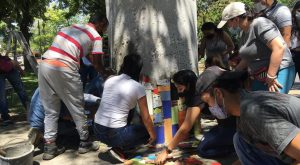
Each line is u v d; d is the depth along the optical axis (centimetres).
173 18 489
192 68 508
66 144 489
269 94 212
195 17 525
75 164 421
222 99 226
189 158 393
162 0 482
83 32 434
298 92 867
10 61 621
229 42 636
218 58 466
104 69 463
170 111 464
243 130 222
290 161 213
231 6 394
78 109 439
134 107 428
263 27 374
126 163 399
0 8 1252
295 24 532
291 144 193
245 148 256
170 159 392
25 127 595
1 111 607
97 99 500
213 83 232
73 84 427
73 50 423
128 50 489
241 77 225
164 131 463
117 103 407
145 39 480
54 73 416
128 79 414
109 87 415
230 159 411
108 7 521
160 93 464
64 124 491
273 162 244
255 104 207
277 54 370
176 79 383
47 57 423
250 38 391
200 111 370
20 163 363
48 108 431
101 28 455
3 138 532
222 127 409
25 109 707
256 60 395
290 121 201
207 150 415
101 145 478
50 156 438
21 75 659
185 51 499
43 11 1877
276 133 196
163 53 481
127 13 488
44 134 442
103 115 412
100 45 442
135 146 436
